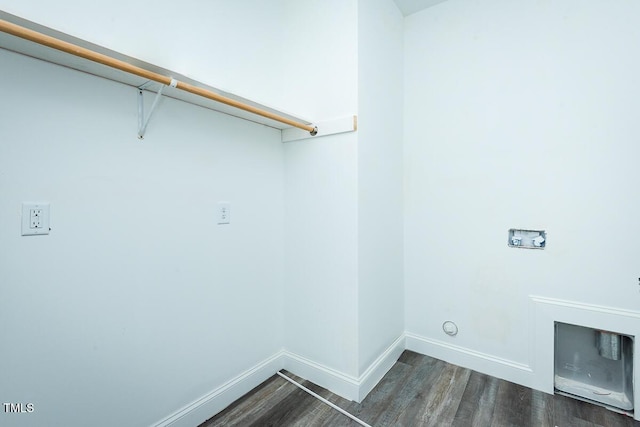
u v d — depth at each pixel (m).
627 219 1.52
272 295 1.93
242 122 1.71
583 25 1.61
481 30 1.92
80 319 1.11
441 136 2.08
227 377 1.65
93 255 1.14
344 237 1.70
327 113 1.76
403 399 1.68
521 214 1.80
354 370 1.67
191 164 1.46
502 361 1.87
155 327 1.33
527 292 1.79
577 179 1.64
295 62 1.93
